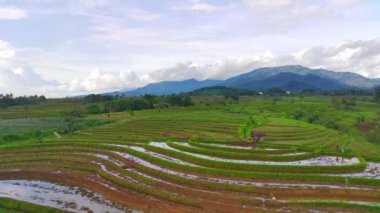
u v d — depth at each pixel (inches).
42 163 2386.8
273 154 2428.6
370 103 7101.4
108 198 1752.0
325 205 1487.5
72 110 6628.9
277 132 3309.5
